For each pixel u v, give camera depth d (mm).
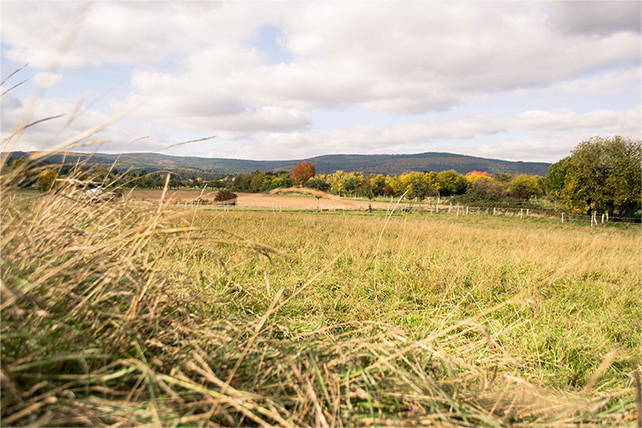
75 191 2100
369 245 8359
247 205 33031
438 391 1721
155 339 1740
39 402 1136
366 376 1744
